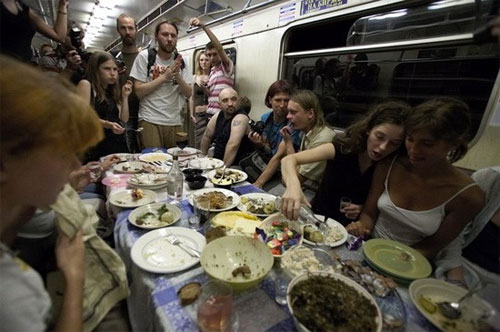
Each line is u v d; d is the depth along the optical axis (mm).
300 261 925
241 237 936
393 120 1267
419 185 1253
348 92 2215
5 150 432
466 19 1445
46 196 520
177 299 743
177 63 2633
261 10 2877
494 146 1455
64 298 661
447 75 1593
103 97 2227
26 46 1830
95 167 1695
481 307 701
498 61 1378
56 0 5152
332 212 1633
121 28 3018
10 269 454
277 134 2566
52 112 445
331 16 2154
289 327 677
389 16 1819
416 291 812
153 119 2738
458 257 1169
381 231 1382
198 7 3670
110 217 1509
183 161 2096
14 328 449
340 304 690
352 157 1533
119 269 839
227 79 3396
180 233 1049
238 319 692
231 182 1682
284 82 2420
